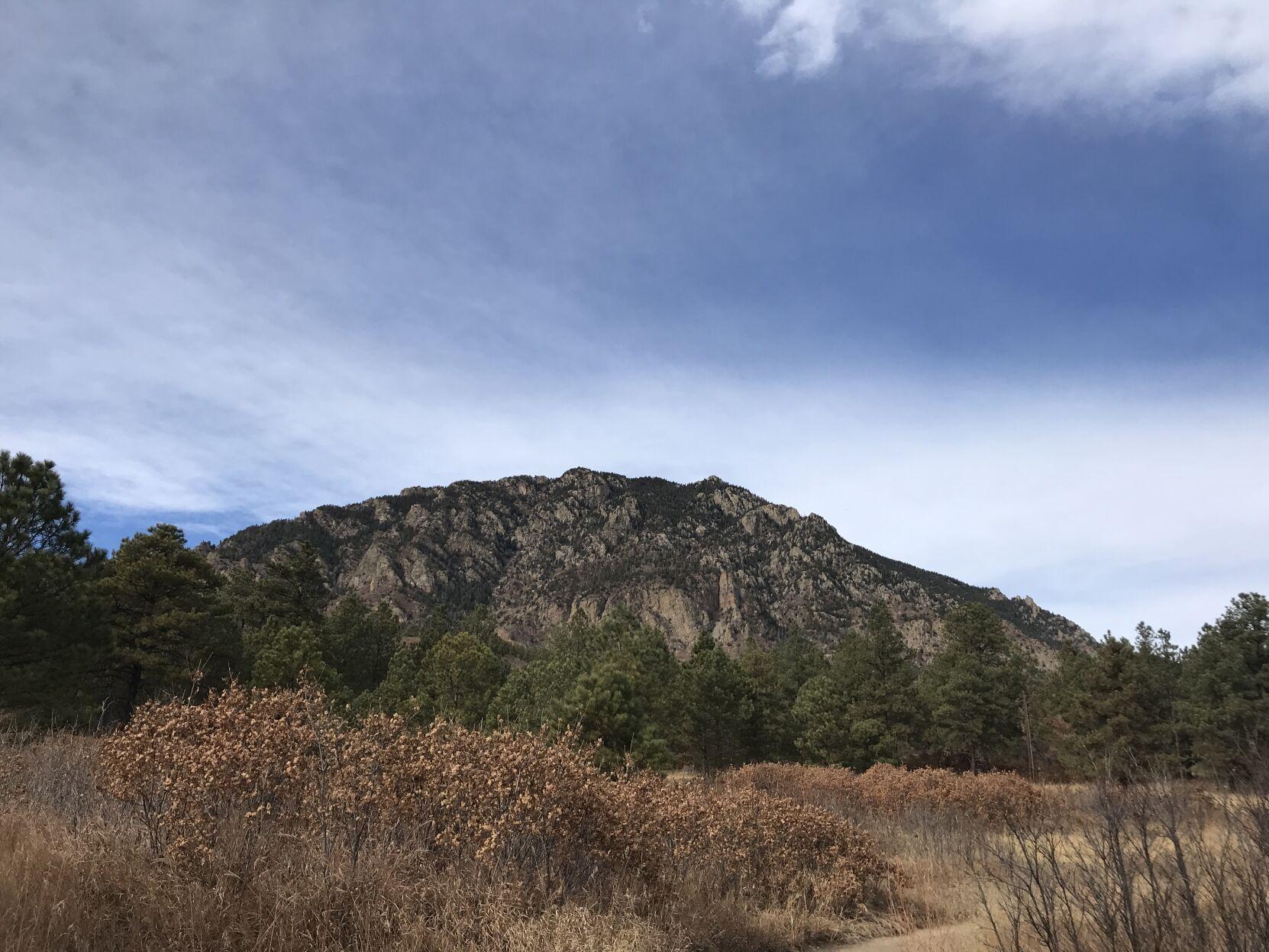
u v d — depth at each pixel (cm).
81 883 494
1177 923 416
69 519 2077
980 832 1217
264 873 539
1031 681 5147
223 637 3095
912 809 1641
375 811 653
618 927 625
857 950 788
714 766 3609
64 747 878
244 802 609
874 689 4397
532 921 588
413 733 748
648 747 2127
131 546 2931
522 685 3428
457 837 648
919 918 902
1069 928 455
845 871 980
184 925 470
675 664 4428
